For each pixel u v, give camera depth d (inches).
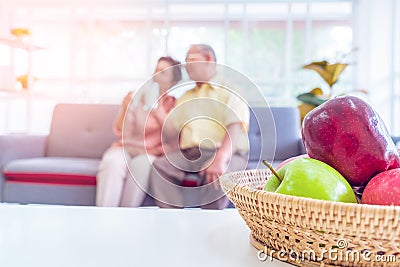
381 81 136.4
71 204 69.9
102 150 88.4
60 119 91.8
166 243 16.5
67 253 14.8
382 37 136.5
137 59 152.6
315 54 147.6
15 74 125.5
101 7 152.1
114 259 14.2
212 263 14.0
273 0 146.3
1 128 146.5
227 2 148.4
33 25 148.1
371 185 15.3
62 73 152.9
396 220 12.0
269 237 15.0
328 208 12.6
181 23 151.2
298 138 88.7
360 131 15.9
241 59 149.4
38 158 81.6
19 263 13.5
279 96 148.0
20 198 71.1
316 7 146.8
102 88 152.8
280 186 15.5
